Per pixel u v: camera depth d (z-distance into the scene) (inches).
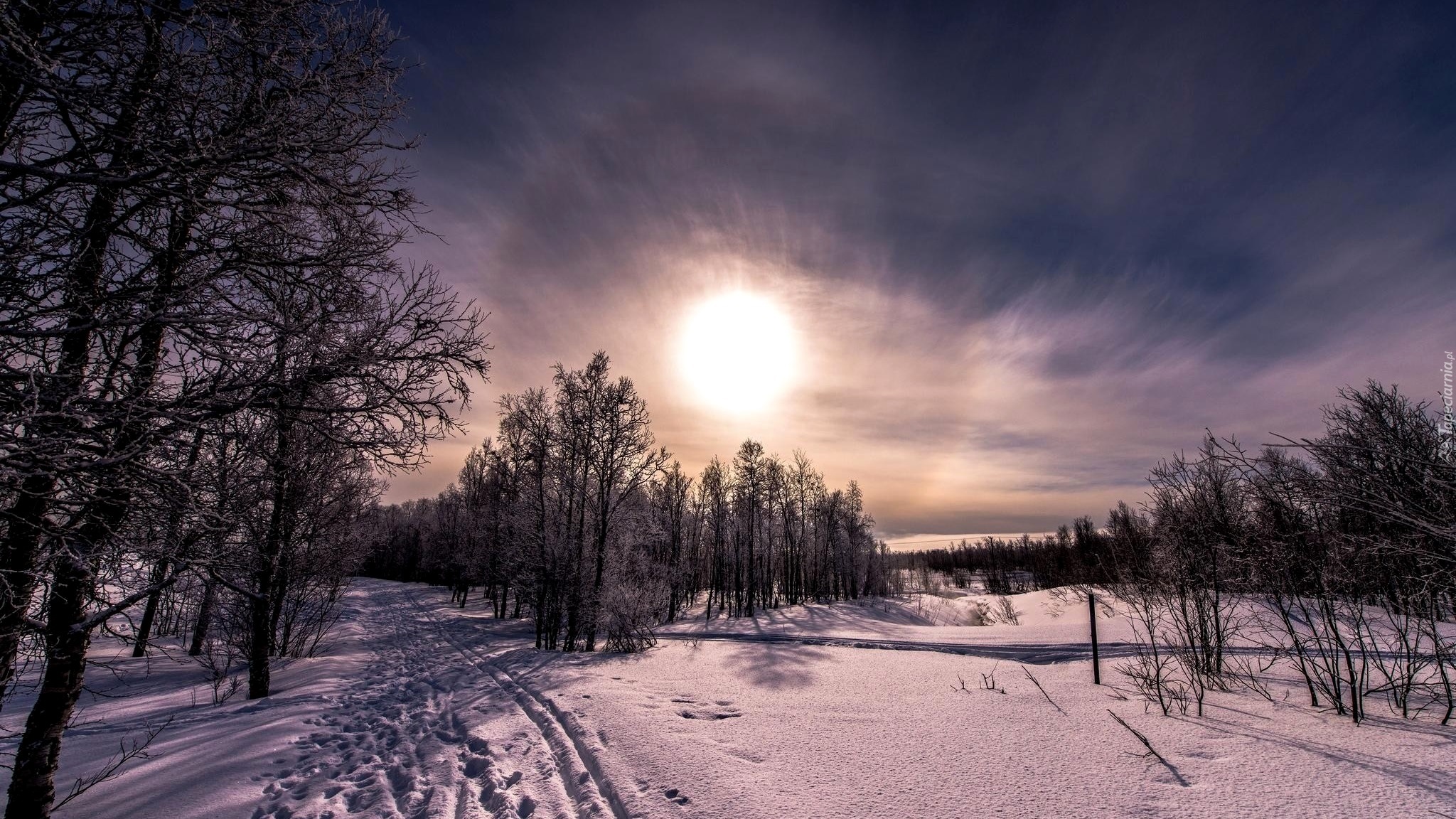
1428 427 173.5
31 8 124.5
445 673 586.9
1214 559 356.2
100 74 141.5
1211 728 269.9
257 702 435.8
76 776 269.1
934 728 300.4
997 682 416.2
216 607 479.8
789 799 213.3
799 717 333.1
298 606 685.9
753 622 1291.8
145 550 160.7
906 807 203.9
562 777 259.9
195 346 154.1
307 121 164.1
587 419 821.9
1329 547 272.7
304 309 183.9
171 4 147.8
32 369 122.5
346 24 177.5
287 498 477.7
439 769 281.0
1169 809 190.2
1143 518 458.3
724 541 2011.6
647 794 226.5
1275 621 393.1
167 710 413.4
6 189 127.0
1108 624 684.1
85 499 146.6
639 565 844.6
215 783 259.9
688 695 398.0
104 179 121.9
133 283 152.6
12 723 341.4
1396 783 191.8
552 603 816.9
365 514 773.9
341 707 431.2
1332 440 179.9
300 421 177.3
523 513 893.8
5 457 114.8
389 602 1737.2
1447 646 258.5
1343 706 279.4
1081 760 240.7
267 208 160.6
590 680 466.0
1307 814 177.8
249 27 155.2
